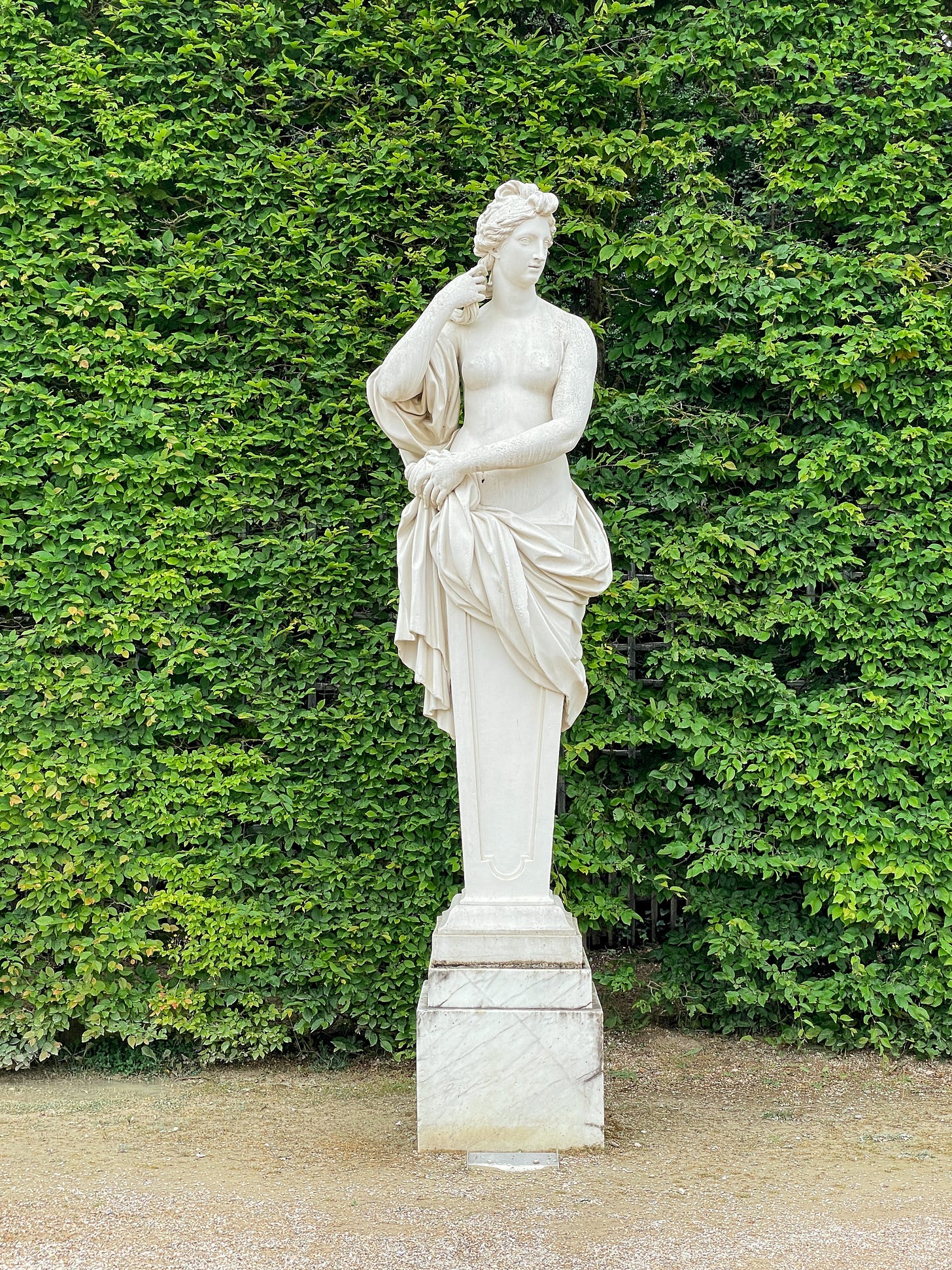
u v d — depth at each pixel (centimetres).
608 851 629
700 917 656
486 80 625
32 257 608
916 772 629
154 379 624
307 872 607
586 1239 390
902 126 633
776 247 627
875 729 612
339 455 617
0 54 614
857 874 610
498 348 485
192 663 616
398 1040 611
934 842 607
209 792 606
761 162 651
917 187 630
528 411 482
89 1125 527
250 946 605
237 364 628
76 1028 625
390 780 621
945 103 625
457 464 468
